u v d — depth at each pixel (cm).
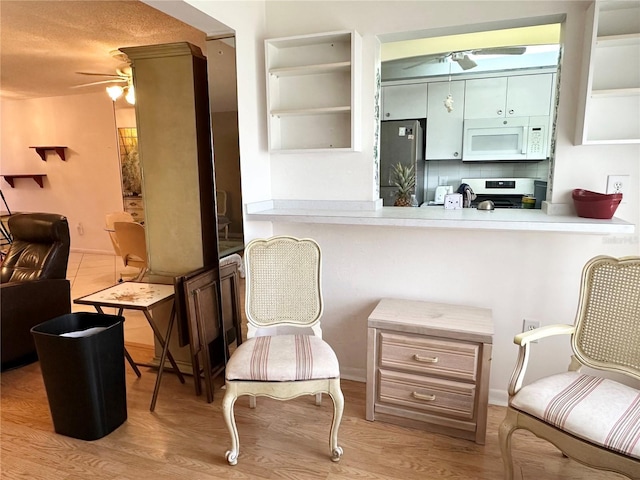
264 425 210
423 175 409
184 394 242
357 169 235
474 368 190
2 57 360
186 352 263
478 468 179
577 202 190
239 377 175
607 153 192
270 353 185
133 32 295
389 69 371
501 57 346
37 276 292
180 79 238
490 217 194
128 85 399
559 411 139
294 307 209
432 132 386
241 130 225
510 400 154
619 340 159
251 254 208
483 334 185
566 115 195
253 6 229
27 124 613
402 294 237
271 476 175
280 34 238
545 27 325
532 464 181
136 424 213
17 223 312
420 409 202
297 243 209
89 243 619
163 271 264
